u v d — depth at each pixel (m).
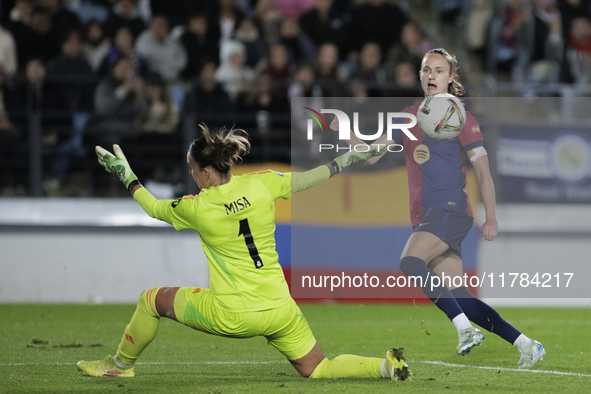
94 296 35.66
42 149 39.38
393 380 15.12
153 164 39.78
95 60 44.50
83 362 16.02
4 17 46.47
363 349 21.47
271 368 17.48
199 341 23.11
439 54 19.61
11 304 33.75
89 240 35.75
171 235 36.50
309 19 49.56
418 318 30.56
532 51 50.84
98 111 39.47
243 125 40.47
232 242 14.23
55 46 44.16
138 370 17.12
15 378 15.54
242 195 14.23
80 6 48.91
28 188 39.31
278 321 14.51
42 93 39.38
